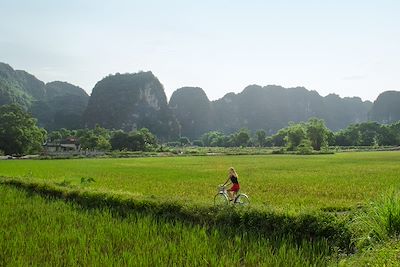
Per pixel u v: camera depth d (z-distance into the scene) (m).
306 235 10.51
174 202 13.71
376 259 7.31
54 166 49.06
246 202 15.30
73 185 20.69
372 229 9.10
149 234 11.02
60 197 18.33
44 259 8.66
